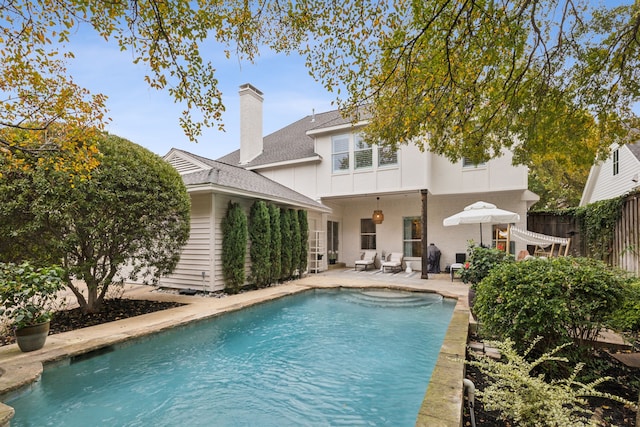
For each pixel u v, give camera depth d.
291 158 13.77
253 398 3.41
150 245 6.24
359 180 12.34
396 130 4.62
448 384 2.59
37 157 4.37
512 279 3.39
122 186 5.58
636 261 7.43
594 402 2.65
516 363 2.61
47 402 3.27
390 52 3.62
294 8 3.33
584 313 2.97
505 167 10.95
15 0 2.87
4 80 3.74
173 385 3.68
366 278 10.83
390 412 3.14
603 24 3.69
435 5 3.09
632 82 3.88
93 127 4.32
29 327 3.77
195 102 3.44
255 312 6.76
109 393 3.47
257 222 8.95
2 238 4.99
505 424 2.38
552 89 4.17
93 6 2.80
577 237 10.85
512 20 3.19
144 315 5.61
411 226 13.83
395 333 5.58
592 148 4.47
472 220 8.41
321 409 3.20
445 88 3.96
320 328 5.90
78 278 5.46
